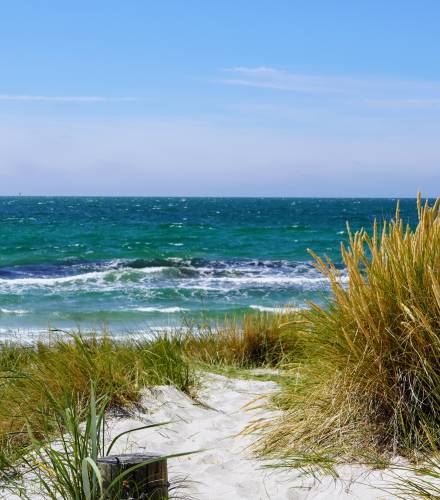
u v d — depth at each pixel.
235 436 4.79
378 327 3.96
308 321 4.58
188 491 3.83
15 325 13.57
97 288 19.41
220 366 7.52
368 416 4.01
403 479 3.39
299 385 4.90
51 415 4.77
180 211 92.31
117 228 48.41
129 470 3.08
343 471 3.72
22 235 40.16
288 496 3.59
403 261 4.07
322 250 32.38
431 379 3.74
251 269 24.48
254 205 136.00
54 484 3.43
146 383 5.88
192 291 18.91
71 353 5.74
